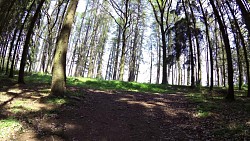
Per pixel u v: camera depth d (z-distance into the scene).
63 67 12.24
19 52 33.03
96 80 22.97
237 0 7.85
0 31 16.61
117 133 8.23
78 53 49.69
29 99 11.60
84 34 52.03
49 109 10.07
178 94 18.27
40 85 16.12
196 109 11.59
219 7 19.20
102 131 8.33
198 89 21.56
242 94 18.61
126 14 30.00
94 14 45.62
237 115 10.11
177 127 8.89
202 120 9.63
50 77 22.94
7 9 16.64
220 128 8.23
